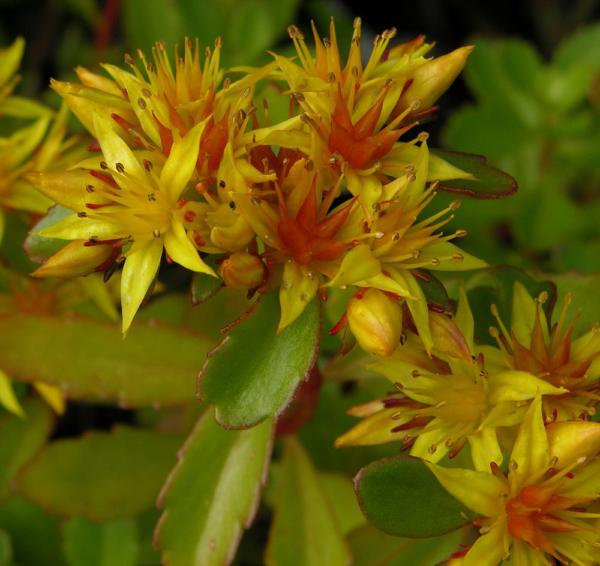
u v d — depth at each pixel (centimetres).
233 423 16
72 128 20
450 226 22
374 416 17
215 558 18
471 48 16
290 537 19
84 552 20
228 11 23
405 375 16
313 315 16
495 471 16
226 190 16
